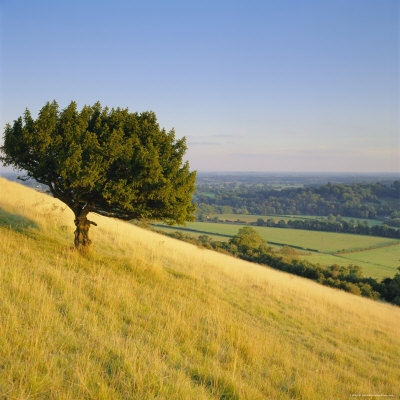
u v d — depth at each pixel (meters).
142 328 7.00
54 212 18.78
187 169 13.20
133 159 11.67
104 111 13.38
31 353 4.51
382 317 24.02
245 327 9.76
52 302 6.63
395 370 10.77
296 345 10.29
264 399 5.32
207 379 5.59
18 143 11.61
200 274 17.59
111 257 14.56
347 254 121.00
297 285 26.06
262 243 81.50
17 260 8.67
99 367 4.71
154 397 4.37
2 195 17.09
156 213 13.30
